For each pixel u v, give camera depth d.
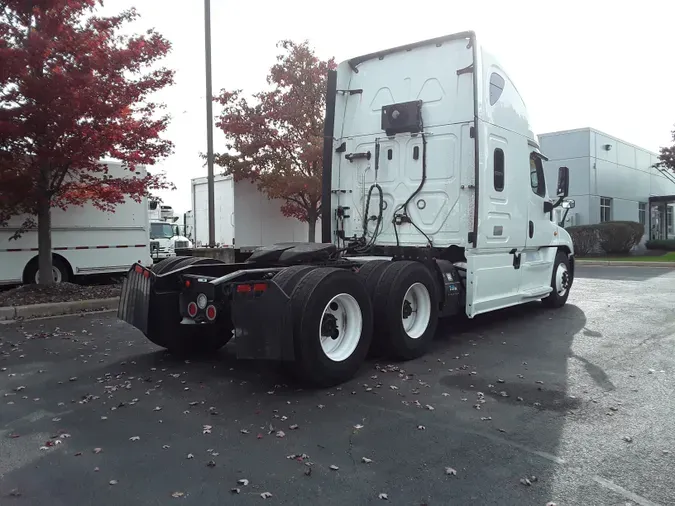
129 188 10.80
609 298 11.20
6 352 6.71
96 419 4.44
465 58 6.98
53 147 9.34
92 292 10.64
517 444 3.88
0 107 8.76
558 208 9.98
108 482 3.36
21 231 11.00
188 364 6.18
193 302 6.03
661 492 3.20
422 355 6.45
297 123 19.41
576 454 3.71
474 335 7.61
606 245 24.09
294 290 4.99
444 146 7.10
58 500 3.15
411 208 7.38
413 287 6.36
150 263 13.87
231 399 4.93
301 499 3.14
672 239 31.11
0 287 12.56
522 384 5.29
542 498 3.13
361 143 7.91
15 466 3.59
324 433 4.11
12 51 8.31
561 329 7.97
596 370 5.76
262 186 18.77
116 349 6.91
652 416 4.41
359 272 6.32
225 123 19.12
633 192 30.08
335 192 8.12
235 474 3.46
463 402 4.79
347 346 5.44
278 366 5.50
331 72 8.02
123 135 9.98
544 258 9.16
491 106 7.11
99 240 12.93
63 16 9.16
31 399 4.95
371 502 3.11
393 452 3.76
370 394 5.03
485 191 6.93
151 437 4.06
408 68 7.50
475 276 6.91
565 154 25.98
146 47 9.79
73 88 8.95
